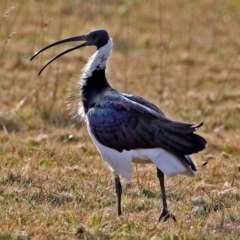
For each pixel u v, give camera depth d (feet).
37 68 96.32
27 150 61.87
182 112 81.56
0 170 55.93
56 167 57.57
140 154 45.24
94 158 61.72
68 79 91.04
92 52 106.63
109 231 43.57
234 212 47.98
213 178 56.85
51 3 132.05
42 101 79.61
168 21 128.36
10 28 112.47
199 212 48.26
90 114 47.37
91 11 127.95
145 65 103.96
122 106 46.16
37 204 48.98
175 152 43.78
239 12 135.85
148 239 42.37
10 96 82.69
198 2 140.87
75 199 50.19
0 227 43.27
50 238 42.11
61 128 71.97
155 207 49.32
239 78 98.32
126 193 52.24
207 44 116.37
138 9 134.31
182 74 99.91
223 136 73.51
